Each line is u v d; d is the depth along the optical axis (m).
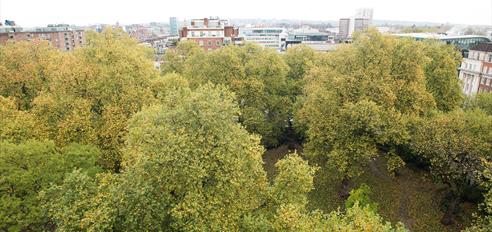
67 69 33.38
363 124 31.62
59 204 19.55
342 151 32.50
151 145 19.47
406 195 35.25
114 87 33.53
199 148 18.89
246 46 51.88
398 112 31.45
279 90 49.78
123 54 37.69
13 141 26.66
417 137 31.41
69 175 20.89
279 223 19.05
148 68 40.16
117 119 30.88
